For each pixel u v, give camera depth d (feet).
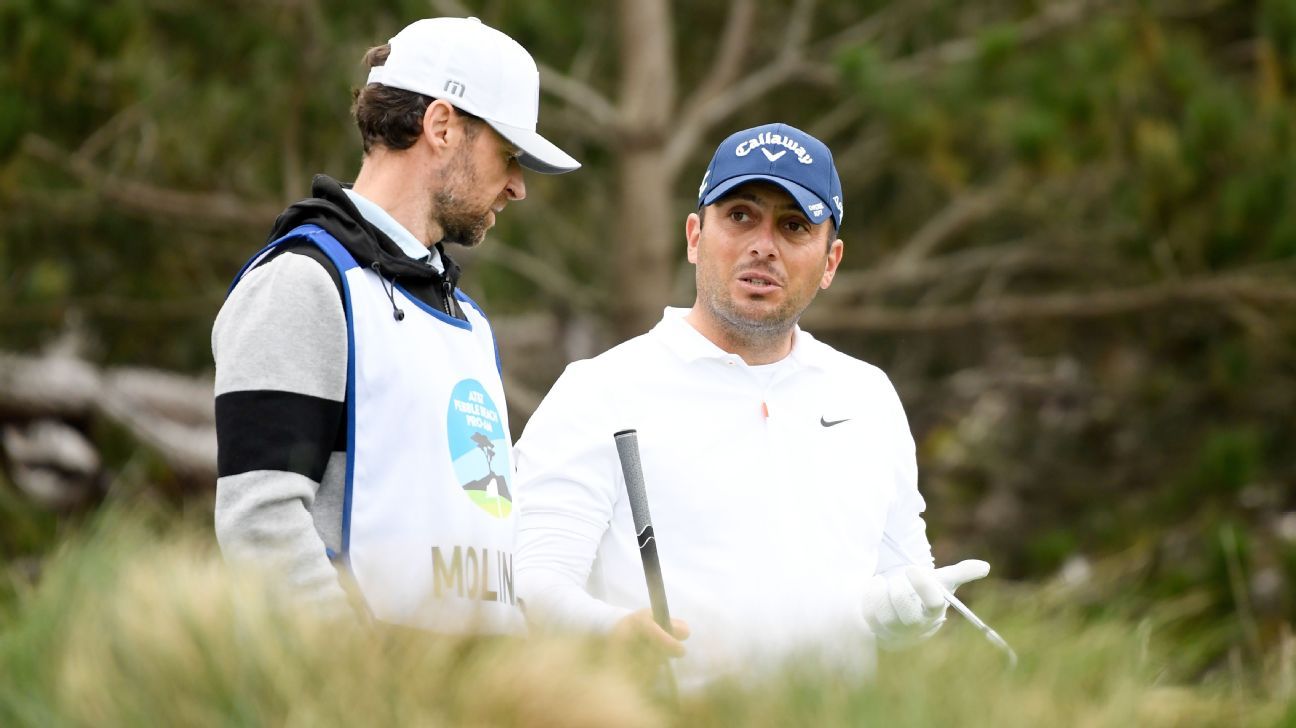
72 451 112.68
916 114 104.22
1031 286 137.69
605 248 139.33
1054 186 107.96
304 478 29.81
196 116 109.29
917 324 119.96
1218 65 115.03
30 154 101.30
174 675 24.61
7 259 115.96
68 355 125.49
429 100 33.53
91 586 29.14
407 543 30.78
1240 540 92.12
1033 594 43.19
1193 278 104.17
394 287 32.07
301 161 113.50
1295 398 121.70
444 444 31.86
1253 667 45.42
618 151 122.83
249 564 27.86
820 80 124.98
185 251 121.90
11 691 25.04
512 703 26.09
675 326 40.73
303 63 109.40
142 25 102.32
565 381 40.57
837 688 29.68
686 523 38.78
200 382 130.41
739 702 29.35
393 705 24.95
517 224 134.62
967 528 132.57
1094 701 32.78
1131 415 130.62
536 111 35.14
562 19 125.59
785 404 40.34
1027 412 138.72
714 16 143.02
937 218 132.67
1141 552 104.37
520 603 35.88
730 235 40.01
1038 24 113.09
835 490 39.99
